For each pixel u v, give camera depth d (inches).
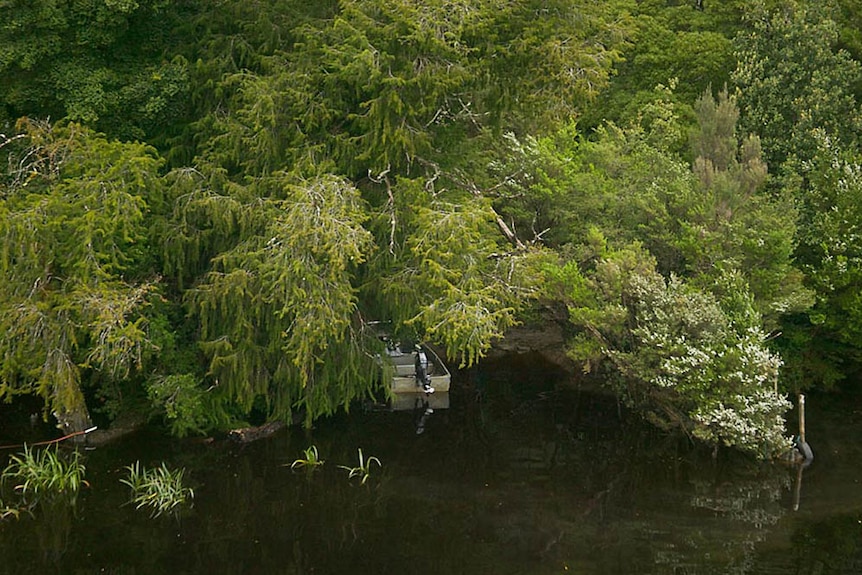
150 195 647.8
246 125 684.1
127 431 730.8
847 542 578.2
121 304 592.7
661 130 990.4
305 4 733.9
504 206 894.4
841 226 826.2
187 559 547.8
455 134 750.5
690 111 1055.6
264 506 622.5
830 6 1053.8
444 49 634.8
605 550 565.9
